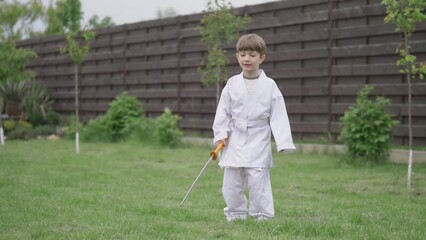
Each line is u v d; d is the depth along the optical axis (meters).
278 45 10.80
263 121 4.89
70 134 13.59
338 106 9.91
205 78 10.07
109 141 12.91
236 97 4.89
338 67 9.84
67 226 4.66
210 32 9.37
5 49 13.28
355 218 4.98
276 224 4.62
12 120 14.57
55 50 15.66
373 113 8.41
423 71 6.67
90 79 14.83
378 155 8.52
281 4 10.62
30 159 9.48
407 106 8.95
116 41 14.05
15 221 4.82
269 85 4.88
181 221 4.91
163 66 12.92
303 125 10.50
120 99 13.12
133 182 7.24
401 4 6.72
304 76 10.36
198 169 8.50
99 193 6.32
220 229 4.50
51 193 6.27
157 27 13.09
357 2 9.57
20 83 15.27
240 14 11.30
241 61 4.85
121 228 4.52
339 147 9.55
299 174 7.88
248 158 4.82
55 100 15.95
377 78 9.38
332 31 9.88
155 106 13.23
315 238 4.26
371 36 9.42
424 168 8.04
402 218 5.06
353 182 7.18
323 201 5.96
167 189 6.73
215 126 4.96
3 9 18.86
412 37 8.78
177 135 11.46
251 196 4.87
